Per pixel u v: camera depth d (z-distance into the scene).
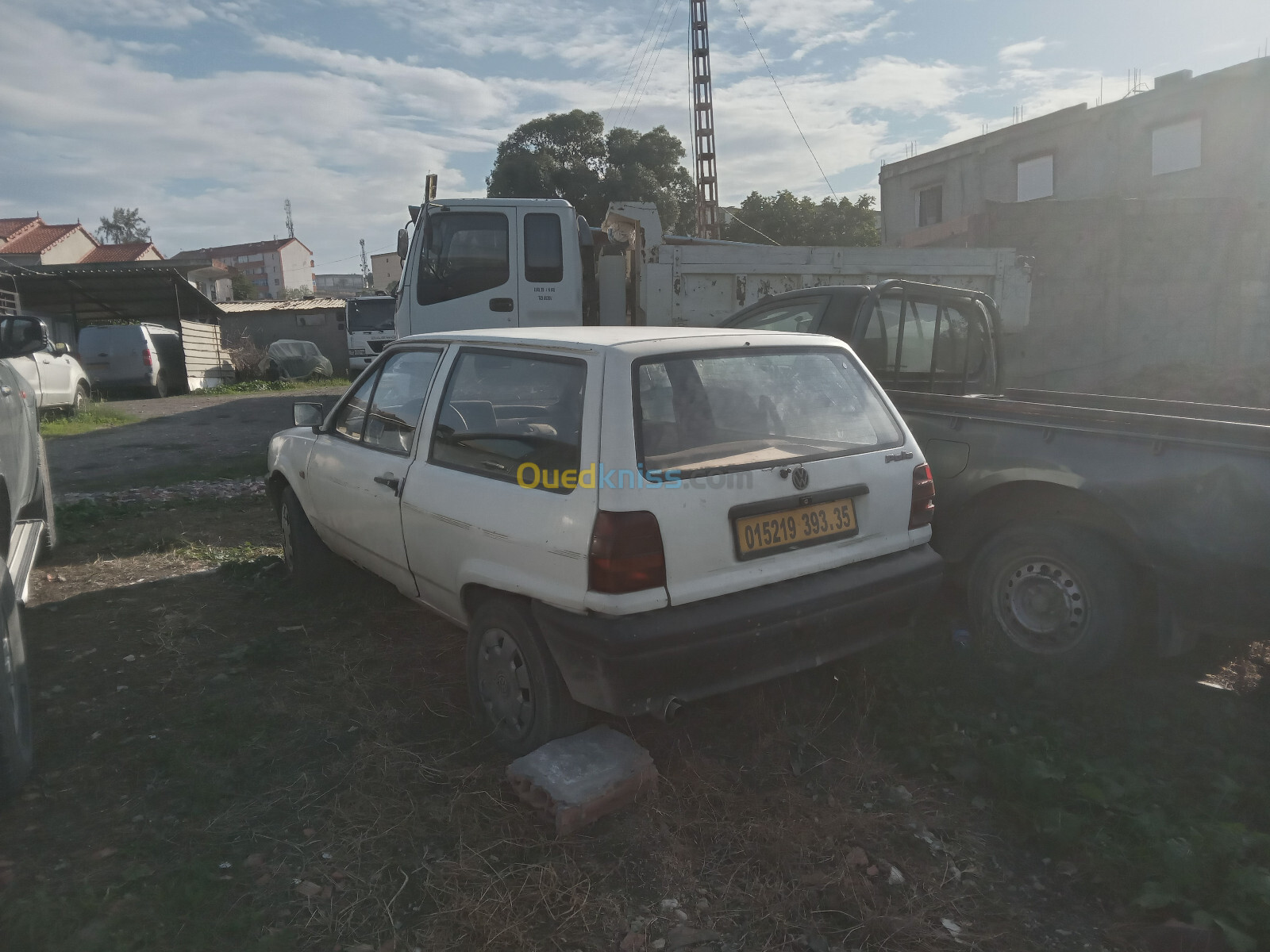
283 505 5.16
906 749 3.22
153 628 4.51
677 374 2.99
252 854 2.65
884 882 2.55
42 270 20.28
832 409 3.37
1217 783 2.92
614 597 2.66
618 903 2.45
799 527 3.06
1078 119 22.66
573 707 3.01
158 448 11.47
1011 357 9.59
